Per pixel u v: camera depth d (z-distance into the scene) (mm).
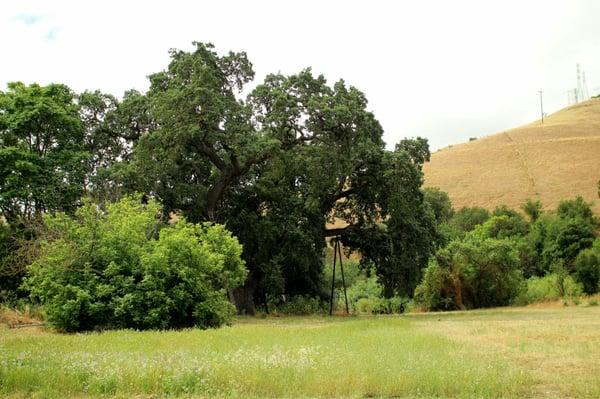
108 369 9406
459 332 18922
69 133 34844
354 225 40469
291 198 37344
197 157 37406
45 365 9938
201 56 33906
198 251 22031
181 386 8625
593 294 46469
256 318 33438
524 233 72375
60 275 20578
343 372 9547
